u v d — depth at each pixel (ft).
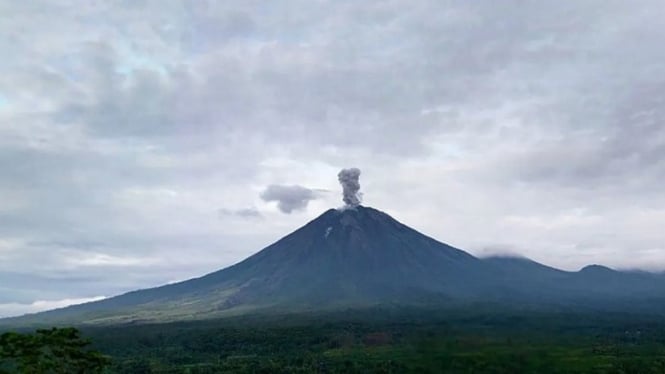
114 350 540.93
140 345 571.28
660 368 387.75
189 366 448.24
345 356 450.71
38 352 159.33
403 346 450.71
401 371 373.20
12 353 156.76
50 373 160.56
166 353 524.52
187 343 574.97
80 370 164.66
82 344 165.68
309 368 420.77
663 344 498.69
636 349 462.19
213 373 417.49
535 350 422.41
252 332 611.88
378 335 533.55
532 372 364.79
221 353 519.60
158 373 418.92
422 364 383.04
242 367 433.89
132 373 420.77
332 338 545.85
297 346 533.55
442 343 438.40
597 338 511.81
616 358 413.18
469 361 387.55
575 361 396.16
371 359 418.92
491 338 463.42
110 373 408.87
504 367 371.76
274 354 500.74
